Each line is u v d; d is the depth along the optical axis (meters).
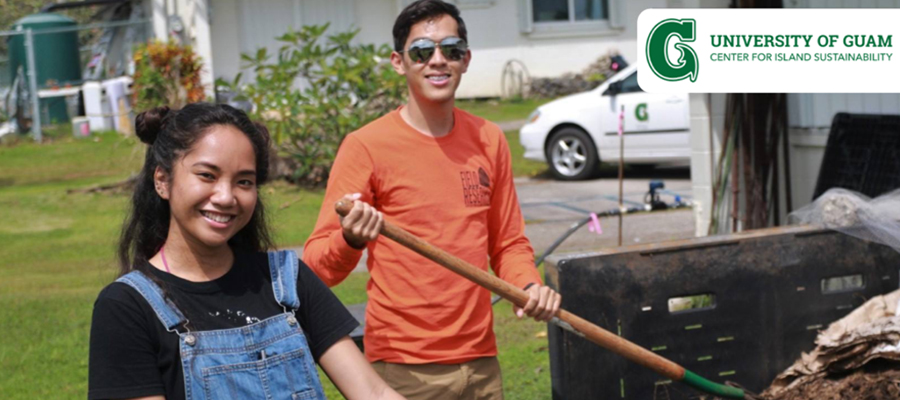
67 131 17.69
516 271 3.42
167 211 2.53
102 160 14.93
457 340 3.32
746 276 4.26
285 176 12.32
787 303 4.32
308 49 12.32
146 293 2.38
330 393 5.32
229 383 2.37
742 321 4.26
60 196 12.24
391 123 3.38
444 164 3.36
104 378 2.32
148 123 2.50
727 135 6.74
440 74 3.33
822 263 4.37
